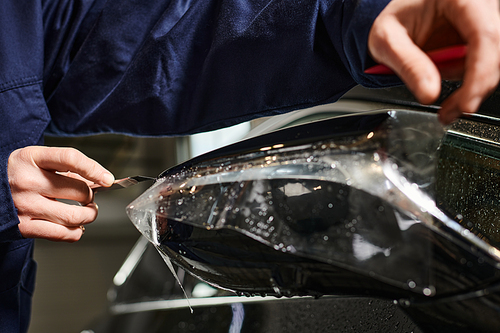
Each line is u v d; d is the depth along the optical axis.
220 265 0.33
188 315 0.70
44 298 2.22
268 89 0.51
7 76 0.56
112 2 0.59
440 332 0.28
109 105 0.61
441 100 0.46
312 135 0.34
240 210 0.31
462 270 0.25
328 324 0.46
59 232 0.51
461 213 0.38
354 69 0.40
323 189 0.30
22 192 0.49
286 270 0.31
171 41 0.55
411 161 0.30
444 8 0.30
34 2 0.58
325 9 0.43
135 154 3.23
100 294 2.25
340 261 0.27
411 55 0.29
